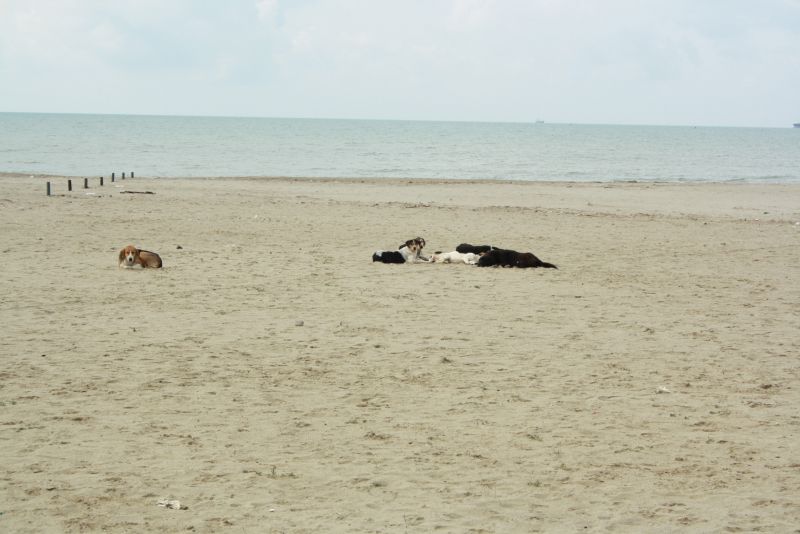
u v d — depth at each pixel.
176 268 17.47
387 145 109.12
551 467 7.12
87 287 15.20
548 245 22.55
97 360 10.41
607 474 6.97
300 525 5.88
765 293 16.06
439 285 16.23
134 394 9.06
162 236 22.39
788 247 22.86
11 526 5.80
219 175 53.72
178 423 8.15
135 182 42.28
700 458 7.39
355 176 55.69
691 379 10.04
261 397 9.08
